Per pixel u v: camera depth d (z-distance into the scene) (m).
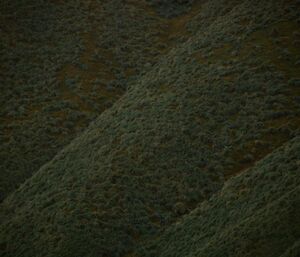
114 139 30.72
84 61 42.84
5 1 50.00
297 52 34.00
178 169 27.03
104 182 26.95
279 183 21.77
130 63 42.94
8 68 41.84
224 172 26.27
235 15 41.53
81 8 50.31
